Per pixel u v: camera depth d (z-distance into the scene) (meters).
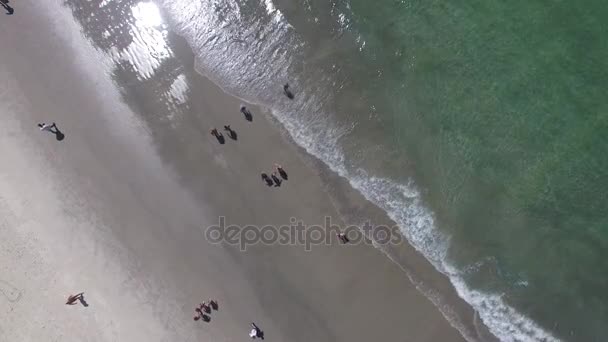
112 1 35.16
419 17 32.88
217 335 25.92
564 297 25.77
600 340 24.86
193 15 34.62
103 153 30.16
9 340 26.06
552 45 30.89
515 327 25.19
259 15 34.47
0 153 30.05
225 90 31.97
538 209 27.66
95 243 27.86
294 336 25.67
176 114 31.09
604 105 29.20
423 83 31.27
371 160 29.52
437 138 29.80
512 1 32.19
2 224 28.16
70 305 26.52
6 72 32.56
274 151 29.84
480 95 30.47
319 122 30.80
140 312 26.42
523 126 29.42
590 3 31.38
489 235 27.30
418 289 26.05
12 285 26.97
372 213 28.05
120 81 32.34
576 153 28.55
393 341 25.11
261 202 28.42
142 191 29.08
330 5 34.22
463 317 25.39
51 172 29.58
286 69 32.59
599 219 27.09
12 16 34.59
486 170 28.77
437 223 27.73
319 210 28.11
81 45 33.69
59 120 31.06
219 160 29.58
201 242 27.70
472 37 31.81
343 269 26.64
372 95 31.36
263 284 26.64
